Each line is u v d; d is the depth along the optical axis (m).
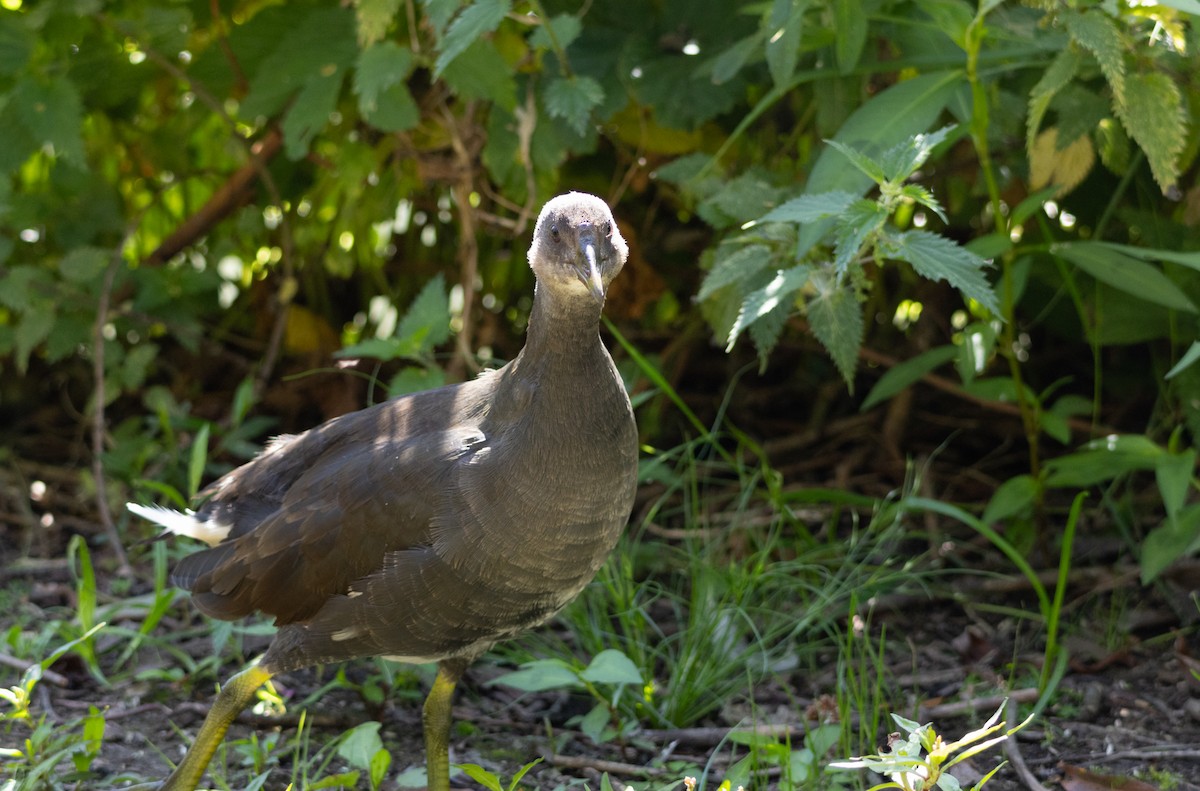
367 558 3.83
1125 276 4.60
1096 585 5.29
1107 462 4.85
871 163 3.98
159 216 7.04
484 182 6.05
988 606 5.16
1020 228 5.70
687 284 6.63
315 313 6.97
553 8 5.62
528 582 3.77
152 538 4.58
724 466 5.62
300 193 6.69
